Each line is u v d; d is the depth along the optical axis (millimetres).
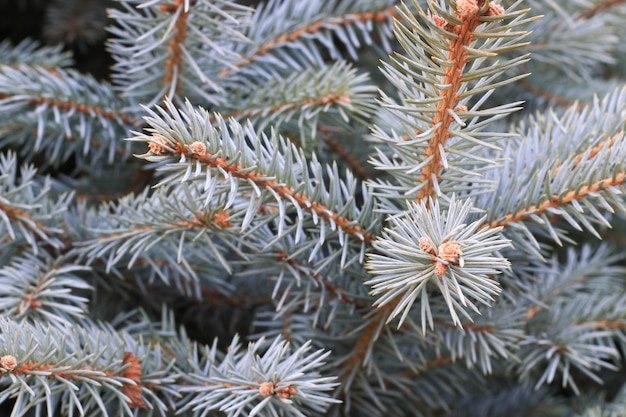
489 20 582
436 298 673
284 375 636
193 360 691
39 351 646
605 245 817
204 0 688
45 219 730
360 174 825
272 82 742
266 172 639
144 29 769
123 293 771
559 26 847
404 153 641
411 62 594
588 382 929
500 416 832
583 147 679
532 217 653
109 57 1087
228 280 793
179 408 689
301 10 782
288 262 687
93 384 649
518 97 926
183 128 613
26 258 745
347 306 699
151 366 682
